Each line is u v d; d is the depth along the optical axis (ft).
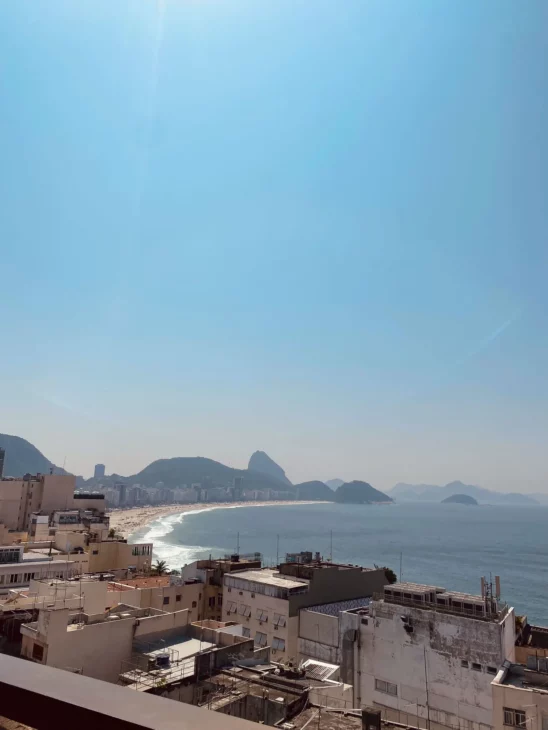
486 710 132.57
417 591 155.63
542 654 147.54
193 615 224.74
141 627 122.31
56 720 11.84
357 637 160.15
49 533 313.94
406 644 149.89
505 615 146.41
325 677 117.19
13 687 12.69
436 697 141.18
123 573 262.67
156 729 10.51
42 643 108.37
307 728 77.71
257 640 198.49
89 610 157.07
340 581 214.48
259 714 84.07
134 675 103.76
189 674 103.45
